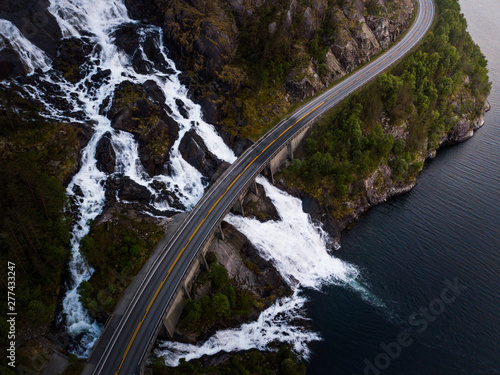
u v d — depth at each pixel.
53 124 89.38
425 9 187.00
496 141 143.88
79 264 77.06
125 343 65.12
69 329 69.69
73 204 84.69
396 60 148.12
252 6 131.75
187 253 80.12
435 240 100.88
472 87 154.50
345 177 108.56
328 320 82.88
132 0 122.62
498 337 77.38
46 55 100.56
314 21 136.50
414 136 124.62
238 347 77.06
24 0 99.69
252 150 109.00
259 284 88.62
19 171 70.75
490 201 113.31
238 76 121.88
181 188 99.38
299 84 127.44
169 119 105.62
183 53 118.00
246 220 98.69
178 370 67.75
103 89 102.88
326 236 103.81
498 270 91.19
